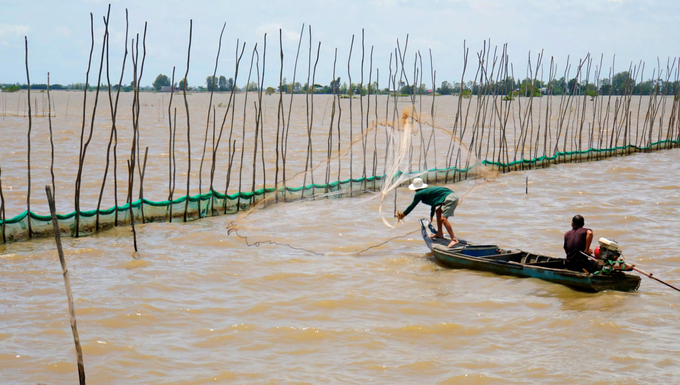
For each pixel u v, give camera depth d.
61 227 12.84
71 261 11.30
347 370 7.27
